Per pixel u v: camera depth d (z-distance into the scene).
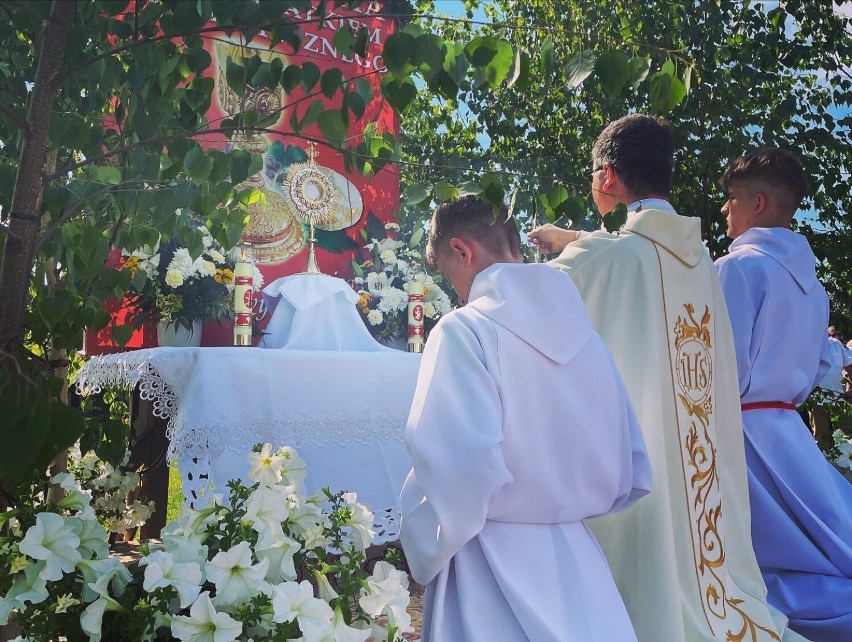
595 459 1.73
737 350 2.89
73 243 2.03
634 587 2.18
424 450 1.58
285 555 1.76
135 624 1.55
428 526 1.62
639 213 2.46
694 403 2.45
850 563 2.75
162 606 1.56
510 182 1.85
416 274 4.16
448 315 1.78
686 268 2.48
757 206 3.08
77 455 2.92
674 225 2.46
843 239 5.87
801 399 3.07
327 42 4.03
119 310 3.60
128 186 1.99
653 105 1.70
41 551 1.56
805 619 2.70
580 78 1.61
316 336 3.57
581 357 1.76
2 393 1.25
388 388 3.13
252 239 4.10
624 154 2.50
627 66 1.59
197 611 1.52
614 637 1.61
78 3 1.66
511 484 1.66
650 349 2.35
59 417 1.28
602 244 2.45
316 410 2.96
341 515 1.99
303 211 4.25
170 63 1.78
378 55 4.17
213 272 3.46
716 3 5.66
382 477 3.08
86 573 1.61
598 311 2.41
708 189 5.93
